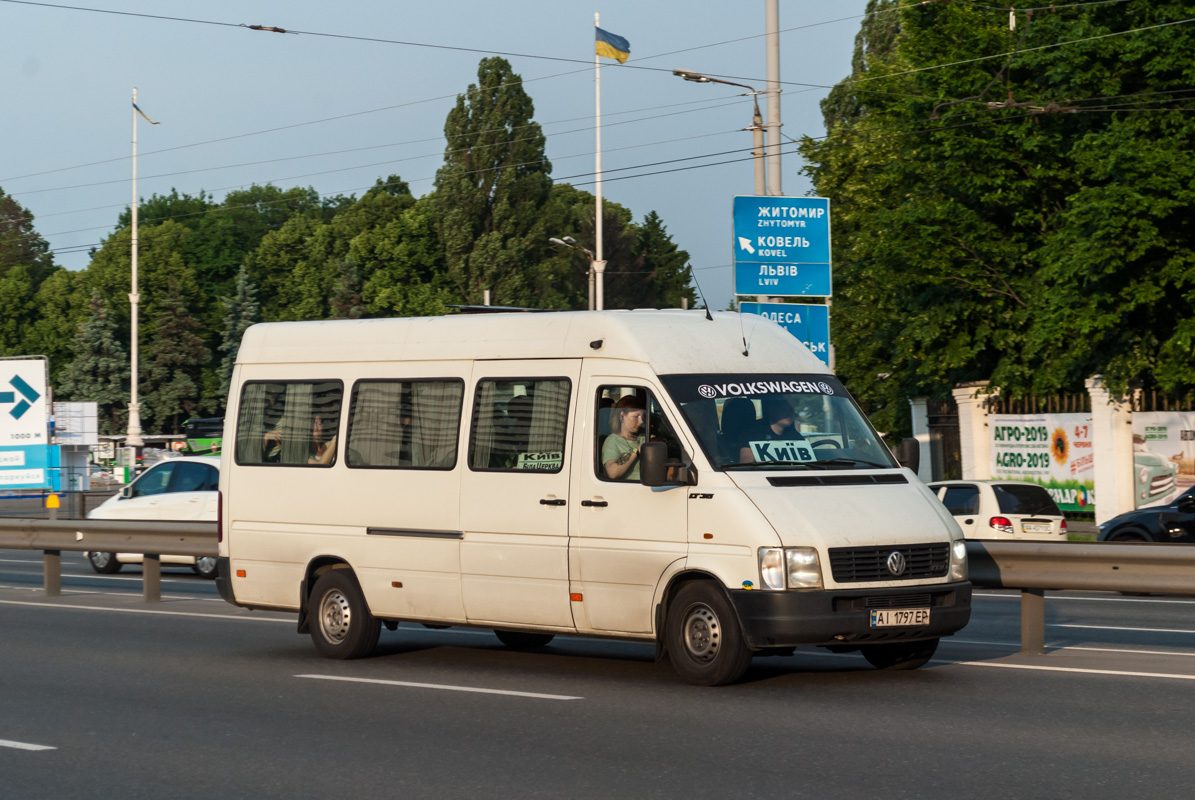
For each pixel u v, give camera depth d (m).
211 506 22.70
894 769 7.40
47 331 104.31
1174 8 28.00
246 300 99.75
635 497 10.52
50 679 11.54
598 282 53.91
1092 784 6.98
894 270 32.06
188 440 78.38
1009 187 30.48
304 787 7.39
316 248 97.62
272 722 9.34
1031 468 31.80
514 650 13.06
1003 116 30.02
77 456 55.12
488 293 79.69
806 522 9.84
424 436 11.98
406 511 11.98
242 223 116.44
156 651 13.27
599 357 10.99
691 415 10.48
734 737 8.35
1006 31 30.20
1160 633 14.04
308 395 12.94
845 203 41.16
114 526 18.31
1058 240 28.11
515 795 7.06
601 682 10.73
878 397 39.00
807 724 8.72
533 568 11.09
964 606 10.22
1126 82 29.19
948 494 23.52
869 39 66.56
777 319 24.72
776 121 24.84
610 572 10.62
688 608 10.20
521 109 87.50
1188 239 27.42
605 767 7.64
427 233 91.88
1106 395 29.50
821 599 9.70
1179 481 28.84
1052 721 8.69
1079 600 18.56
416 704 9.90
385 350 12.46
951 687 10.11
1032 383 31.81
